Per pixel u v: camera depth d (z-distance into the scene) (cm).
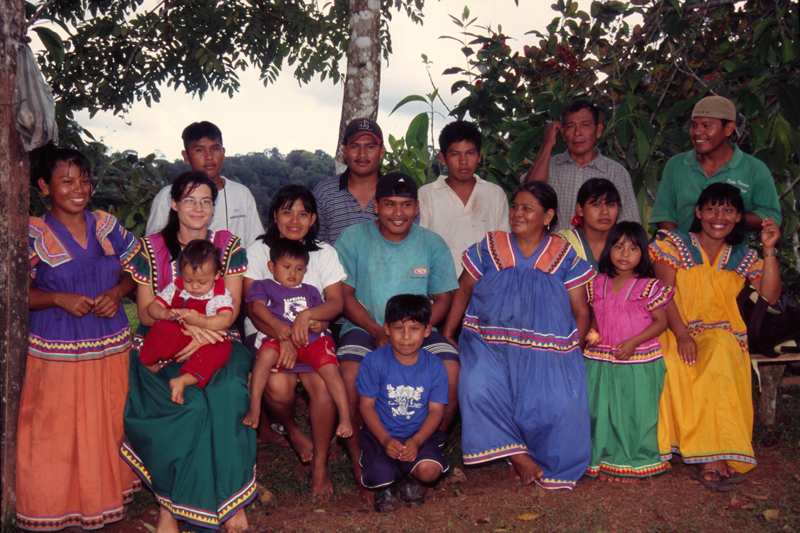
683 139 503
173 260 341
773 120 508
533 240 370
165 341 311
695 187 420
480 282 376
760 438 418
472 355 366
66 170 313
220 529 314
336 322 430
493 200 436
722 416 358
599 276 382
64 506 313
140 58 829
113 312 322
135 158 581
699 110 402
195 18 857
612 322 369
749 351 404
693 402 364
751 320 387
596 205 381
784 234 516
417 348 338
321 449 353
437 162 584
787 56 509
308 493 359
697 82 577
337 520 322
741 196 388
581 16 594
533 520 316
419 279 388
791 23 516
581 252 397
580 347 370
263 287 354
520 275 366
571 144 434
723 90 550
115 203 692
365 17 545
